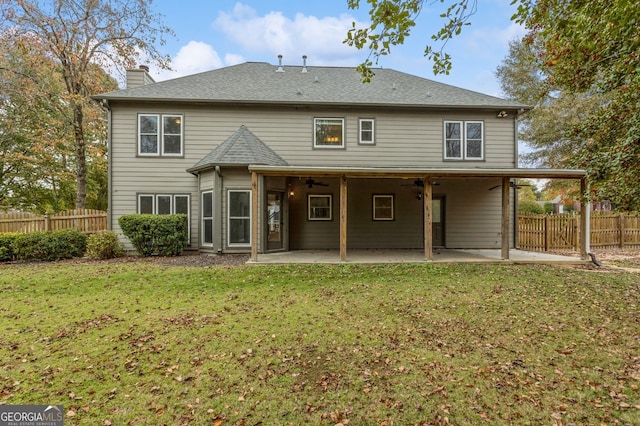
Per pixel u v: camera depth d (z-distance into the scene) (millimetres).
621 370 3162
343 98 11500
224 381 3002
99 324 4367
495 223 12016
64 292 5879
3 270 7633
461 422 2449
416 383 2953
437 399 2727
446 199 11961
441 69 4074
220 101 10836
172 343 3789
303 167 8297
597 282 6652
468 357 3438
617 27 3484
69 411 2580
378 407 2627
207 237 10398
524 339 3881
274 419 2494
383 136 11555
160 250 9734
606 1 3555
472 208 11984
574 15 3971
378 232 11820
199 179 10578
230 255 9742
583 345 3713
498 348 3646
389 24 3650
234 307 5074
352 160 11484
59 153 16984
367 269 7812
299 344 3754
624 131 4781
